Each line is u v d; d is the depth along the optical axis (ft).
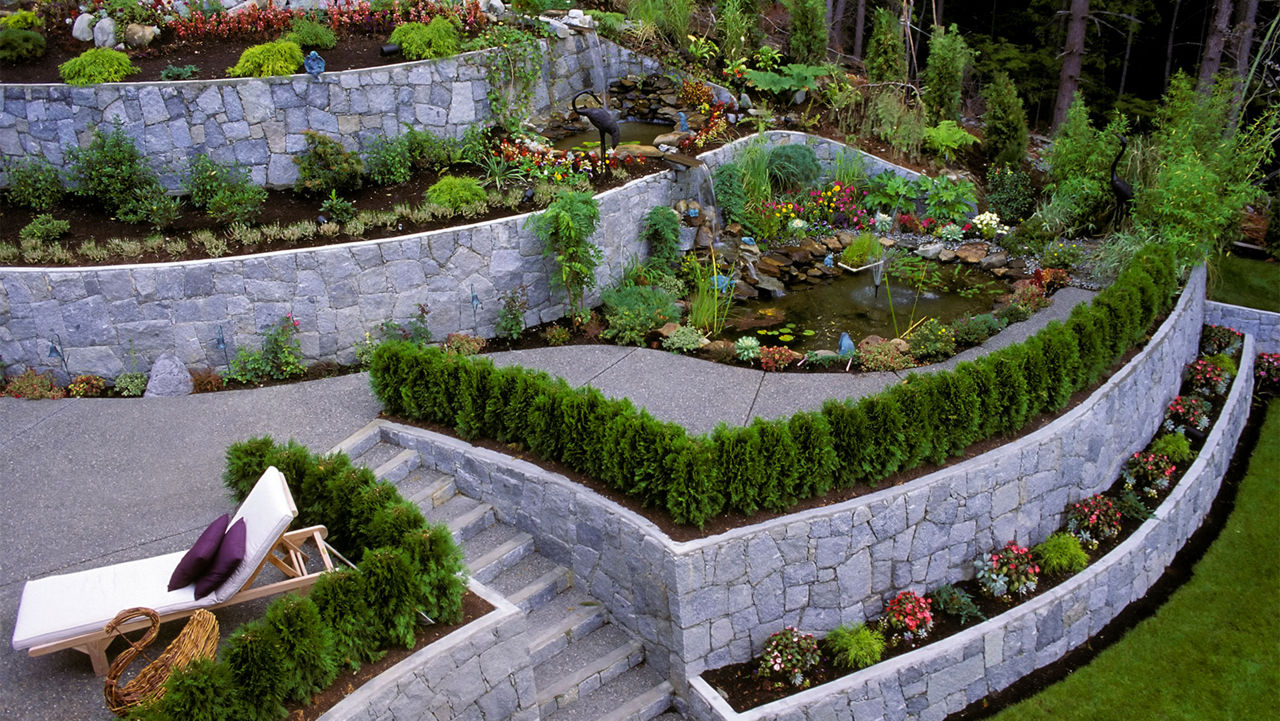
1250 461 32.99
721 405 26.96
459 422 25.34
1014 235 37.76
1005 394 24.80
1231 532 29.53
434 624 18.92
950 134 41.32
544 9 43.39
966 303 33.73
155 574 18.71
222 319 28.73
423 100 35.94
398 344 26.71
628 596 22.33
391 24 39.11
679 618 20.90
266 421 26.81
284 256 28.48
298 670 16.37
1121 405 28.30
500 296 31.37
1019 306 32.04
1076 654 24.89
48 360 28.40
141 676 15.79
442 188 32.27
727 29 45.85
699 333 30.81
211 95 32.76
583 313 32.01
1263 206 46.34
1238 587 26.99
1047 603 23.99
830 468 22.27
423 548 18.70
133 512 22.75
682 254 35.58
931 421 23.44
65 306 27.76
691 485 20.97
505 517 24.67
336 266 29.07
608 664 21.88
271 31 38.40
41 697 17.22
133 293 27.89
